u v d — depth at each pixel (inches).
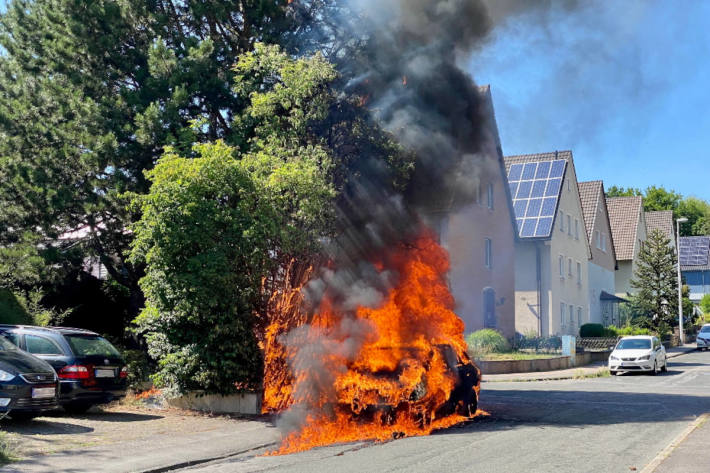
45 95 697.6
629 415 536.7
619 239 2262.6
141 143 655.1
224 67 733.3
